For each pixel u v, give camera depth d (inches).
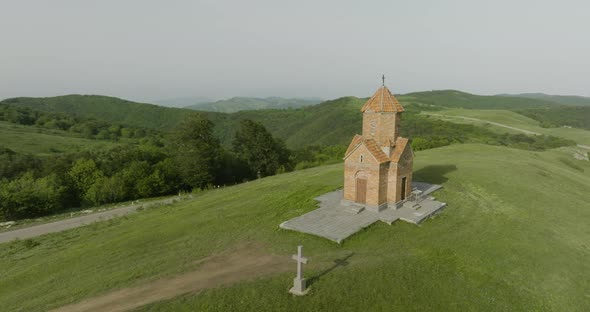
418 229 1236.5
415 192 1489.9
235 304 761.0
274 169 3521.2
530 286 916.0
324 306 761.6
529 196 1663.4
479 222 1321.4
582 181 2219.5
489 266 993.5
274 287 826.2
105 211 2476.6
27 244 1577.3
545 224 1349.7
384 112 1362.0
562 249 1143.6
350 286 836.0
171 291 855.1
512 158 2586.1
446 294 837.2
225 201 1808.6
